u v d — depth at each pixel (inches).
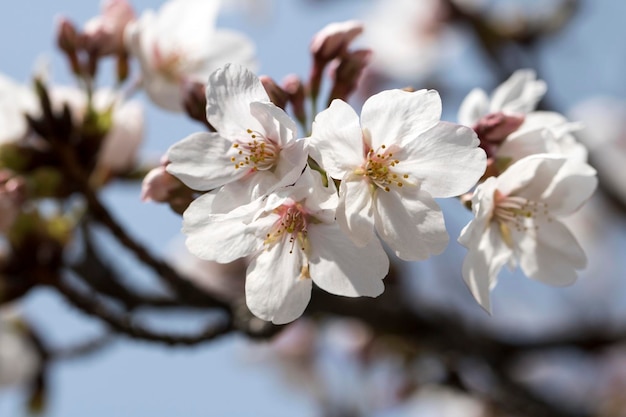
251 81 18.0
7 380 24.1
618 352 33.2
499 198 18.9
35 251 21.1
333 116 17.9
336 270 18.2
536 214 19.0
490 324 29.0
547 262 19.1
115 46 21.2
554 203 19.0
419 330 23.0
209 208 18.1
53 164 20.9
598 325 26.2
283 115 17.9
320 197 18.0
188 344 20.2
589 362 33.2
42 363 24.3
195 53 21.3
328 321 27.7
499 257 18.8
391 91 18.1
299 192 17.9
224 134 18.1
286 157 18.1
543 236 19.1
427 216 18.1
